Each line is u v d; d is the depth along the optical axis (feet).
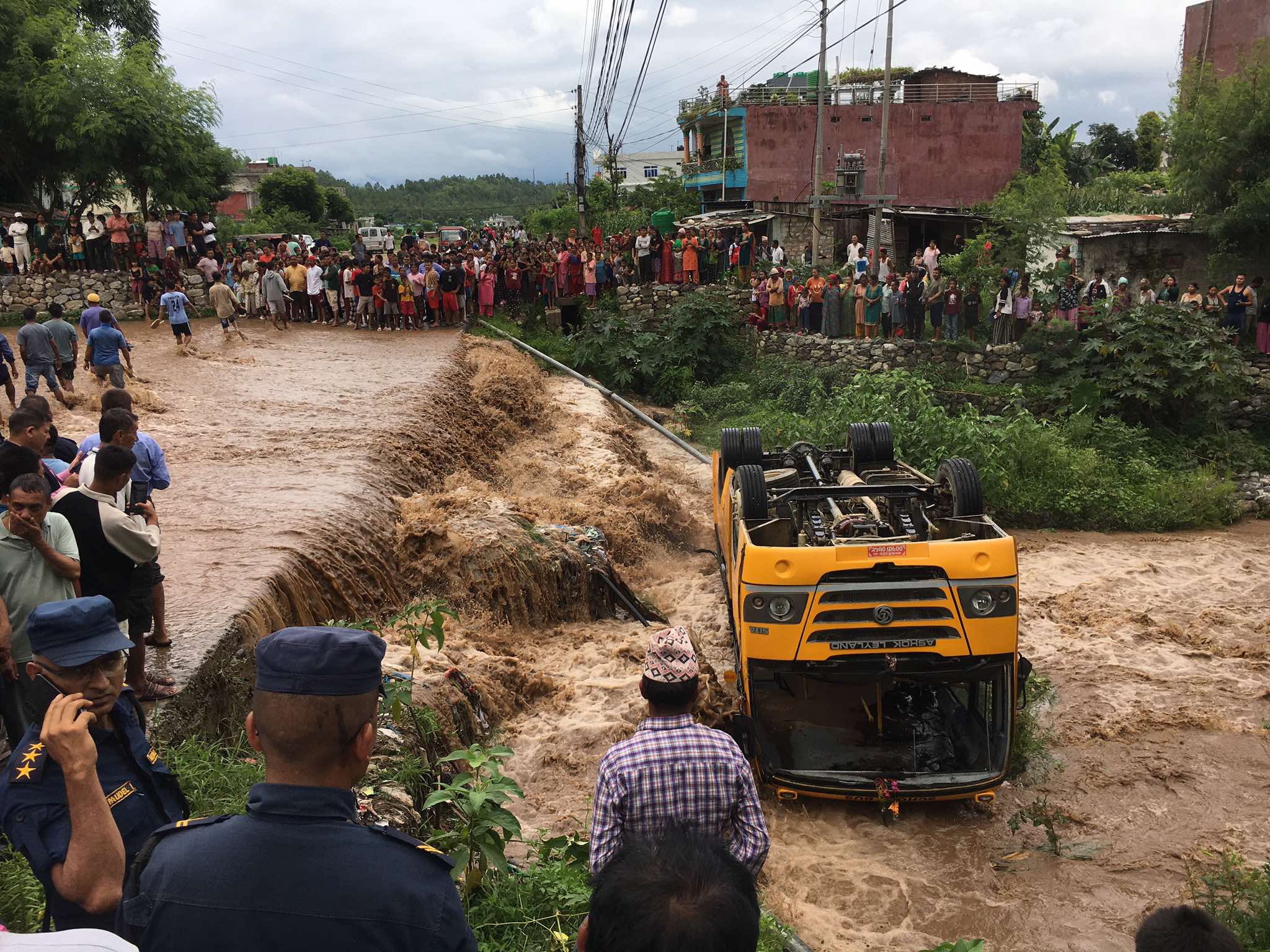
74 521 18.49
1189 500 62.18
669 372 86.28
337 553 32.19
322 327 83.35
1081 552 55.42
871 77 144.36
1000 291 76.43
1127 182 134.82
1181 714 34.91
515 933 15.30
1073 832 27.48
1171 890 24.70
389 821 18.75
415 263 85.15
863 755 27.58
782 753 27.55
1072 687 37.55
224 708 22.48
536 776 26.94
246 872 7.20
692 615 41.88
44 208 95.66
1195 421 73.20
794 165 128.16
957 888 24.79
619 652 34.71
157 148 85.30
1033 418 66.74
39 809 9.53
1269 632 42.93
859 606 25.85
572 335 89.86
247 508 34.60
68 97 81.76
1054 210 80.94
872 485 32.45
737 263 91.45
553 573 37.91
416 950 7.20
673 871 7.08
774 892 24.31
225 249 101.65
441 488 46.85
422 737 23.58
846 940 22.74
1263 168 77.56
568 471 57.21
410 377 60.29
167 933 7.14
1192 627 43.73
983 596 25.84
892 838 26.96
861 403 63.72
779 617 26.04
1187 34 103.19
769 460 40.47
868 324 80.12
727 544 37.45
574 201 178.81
